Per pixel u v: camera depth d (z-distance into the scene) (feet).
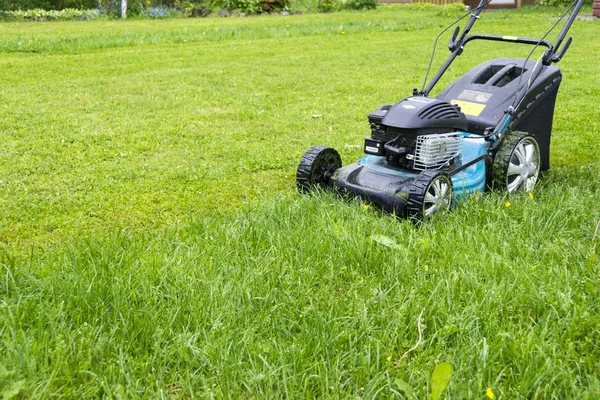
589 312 11.00
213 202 17.15
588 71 34.27
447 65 18.15
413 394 8.88
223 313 10.89
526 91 16.88
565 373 9.31
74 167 19.56
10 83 31.09
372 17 64.28
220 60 38.75
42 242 14.61
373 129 15.57
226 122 24.93
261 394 9.23
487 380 9.52
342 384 9.36
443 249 13.15
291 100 28.68
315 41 47.16
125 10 69.10
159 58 39.14
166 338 10.42
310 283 12.18
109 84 31.30
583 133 23.54
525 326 10.82
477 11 18.38
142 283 11.60
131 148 21.48
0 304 11.10
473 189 15.89
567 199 15.89
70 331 10.39
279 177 19.12
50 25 59.67
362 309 11.15
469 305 11.23
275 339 10.41
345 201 15.75
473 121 16.76
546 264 12.86
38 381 9.12
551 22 56.08
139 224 15.71
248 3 72.02
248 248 13.34
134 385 9.23
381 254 13.08
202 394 9.30
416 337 10.61
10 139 22.00
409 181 15.21
